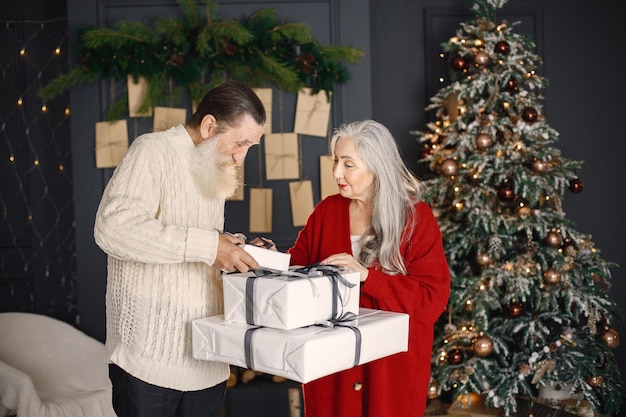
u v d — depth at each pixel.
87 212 3.81
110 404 3.16
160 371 2.06
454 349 3.54
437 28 4.19
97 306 3.83
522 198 3.70
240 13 3.81
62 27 4.13
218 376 2.21
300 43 3.66
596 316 3.51
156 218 2.07
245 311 1.92
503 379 3.58
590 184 4.21
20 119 4.16
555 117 4.22
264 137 3.85
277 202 3.89
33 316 3.40
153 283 2.05
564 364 3.58
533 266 3.55
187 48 3.60
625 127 4.20
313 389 2.39
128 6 3.79
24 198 4.18
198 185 2.10
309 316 1.89
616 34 4.19
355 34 3.83
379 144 2.30
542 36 4.20
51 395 3.14
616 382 3.73
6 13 4.12
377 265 2.35
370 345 1.94
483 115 3.66
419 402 2.33
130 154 2.03
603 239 4.21
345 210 2.47
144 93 3.73
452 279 3.63
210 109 2.07
